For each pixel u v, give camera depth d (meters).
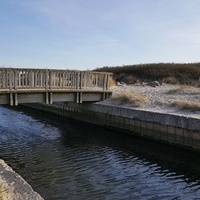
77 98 19.09
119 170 11.96
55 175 11.34
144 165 12.57
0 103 15.90
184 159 13.41
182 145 14.37
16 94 16.12
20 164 12.62
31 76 16.78
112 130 18.98
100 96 20.88
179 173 11.65
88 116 21.19
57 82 18.27
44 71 17.27
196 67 39.78
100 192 9.80
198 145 13.55
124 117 17.92
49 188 10.08
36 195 6.57
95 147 15.44
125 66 45.22
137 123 17.02
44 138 17.50
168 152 14.51
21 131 19.36
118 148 15.24
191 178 11.12
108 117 19.23
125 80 38.97
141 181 10.82
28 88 16.70
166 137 15.22
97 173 11.60
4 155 13.91
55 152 14.50
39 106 27.61
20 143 16.27
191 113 15.37
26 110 28.67
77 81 19.12
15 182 7.19
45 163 12.77
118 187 10.25
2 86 15.72
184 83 32.78
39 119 23.67
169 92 22.72
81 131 19.31
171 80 34.25
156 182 10.75
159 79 37.72
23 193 6.61
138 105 18.34
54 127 20.59
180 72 38.88
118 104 19.55
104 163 12.84
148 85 31.09
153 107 17.75
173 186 10.40
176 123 14.61
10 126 20.95
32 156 13.80
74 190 9.95
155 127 15.84
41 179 10.91
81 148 15.27
